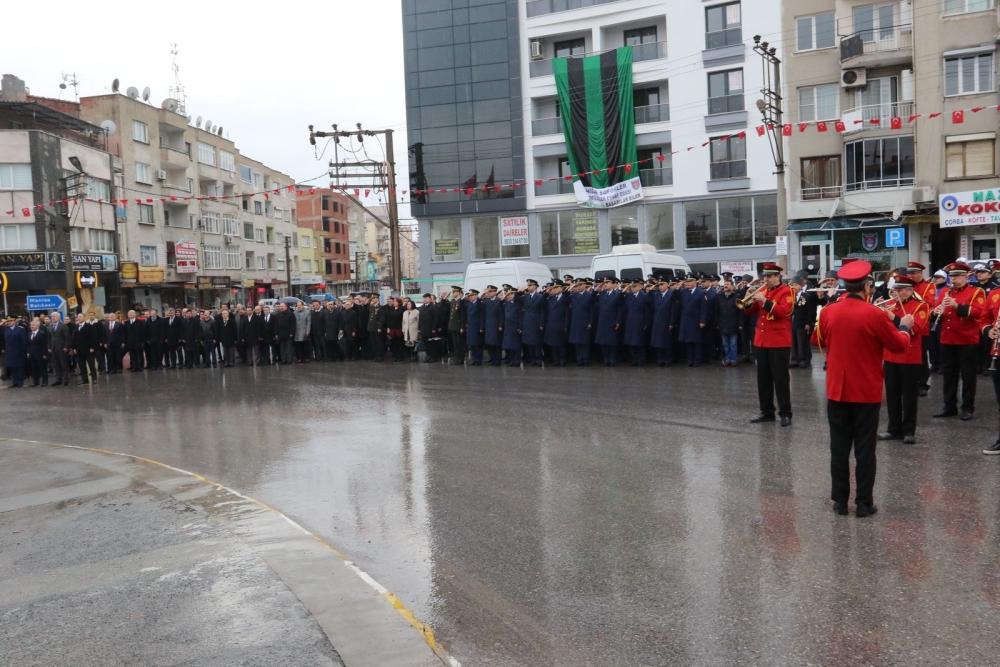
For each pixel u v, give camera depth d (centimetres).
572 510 655
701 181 3656
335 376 1809
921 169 3091
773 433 918
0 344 2181
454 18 4031
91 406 1515
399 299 2167
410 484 771
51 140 3950
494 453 882
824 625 428
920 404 1084
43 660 421
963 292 963
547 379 1542
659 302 1656
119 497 773
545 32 3900
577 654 410
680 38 3644
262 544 595
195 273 5228
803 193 3412
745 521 607
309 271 7944
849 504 641
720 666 390
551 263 3994
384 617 450
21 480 880
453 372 1780
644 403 1170
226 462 922
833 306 634
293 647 416
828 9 3297
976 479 696
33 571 575
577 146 3850
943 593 461
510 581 512
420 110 4103
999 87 2942
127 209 4606
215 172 5725
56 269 3909
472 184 4059
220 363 2378
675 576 505
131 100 4697
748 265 3597
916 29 3050
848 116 3241
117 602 497
